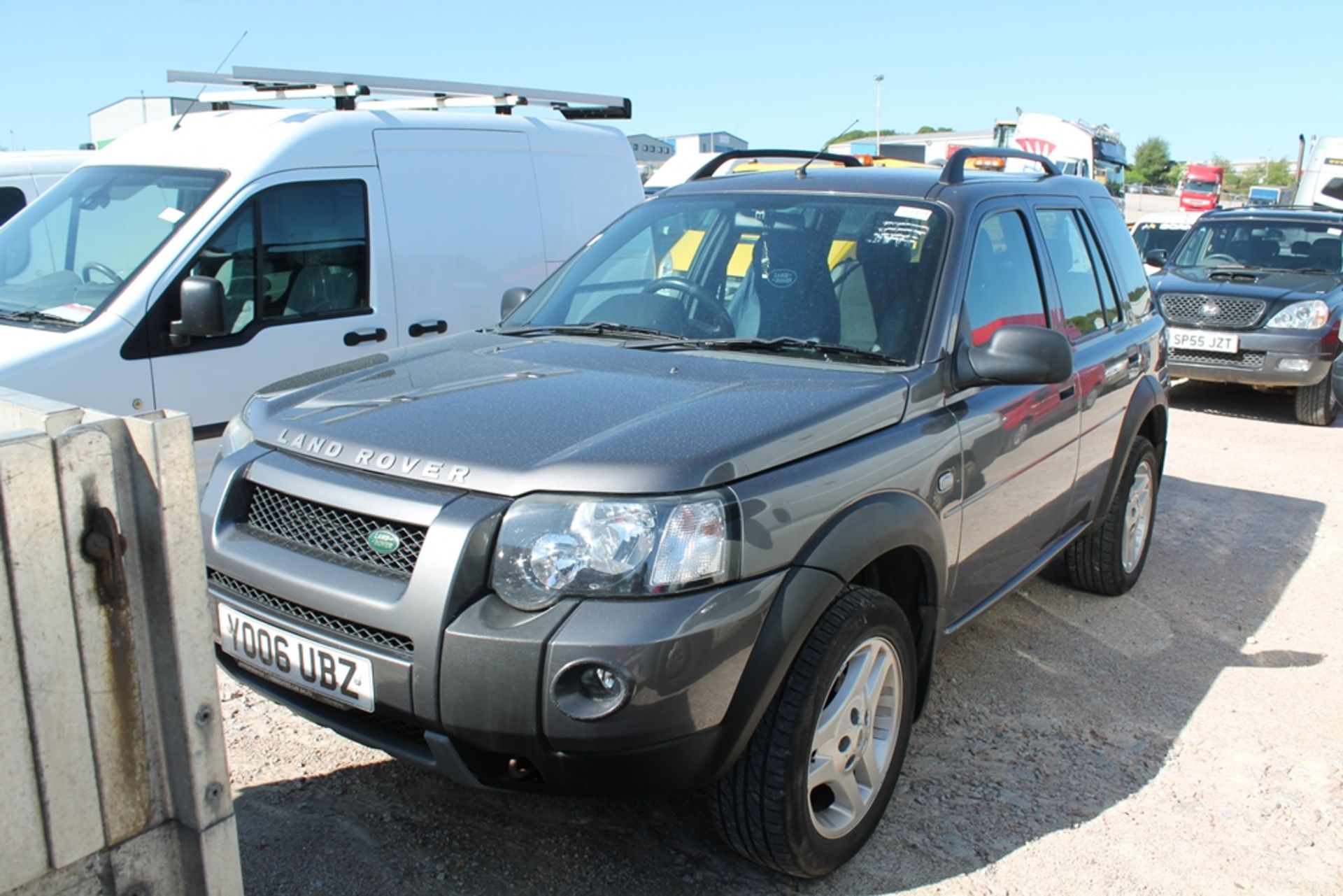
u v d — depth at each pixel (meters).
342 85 5.91
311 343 5.34
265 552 2.66
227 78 5.98
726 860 2.94
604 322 3.71
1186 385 12.06
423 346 3.67
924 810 3.25
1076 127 27.36
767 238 3.70
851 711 2.80
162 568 1.88
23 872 1.79
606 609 2.31
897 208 3.67
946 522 3.21
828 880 2.88
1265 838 3.19
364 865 2.85
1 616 1.69
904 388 3.07
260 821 3.02
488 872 2.84
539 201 6.48
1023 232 4.01
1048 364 3.16
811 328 3.37
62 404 1.92
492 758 2.46
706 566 2.38
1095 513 4.66
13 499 1.68
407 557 2.47
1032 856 3.04
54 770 1.80
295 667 2.58
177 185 5.21
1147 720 3.93
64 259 5.20
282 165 5.24
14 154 9.36
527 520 2.38
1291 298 9.80
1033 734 3.77
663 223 4.02
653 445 2.50
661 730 2.33
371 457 2.61
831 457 2.75
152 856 1.99
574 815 3.12
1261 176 96.31
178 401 4.84
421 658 2.36
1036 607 5.01
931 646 3.23
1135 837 3.16
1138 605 5.10
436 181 5.93
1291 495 7.23
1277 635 4.79
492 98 6.49
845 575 2.65
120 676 1.89
